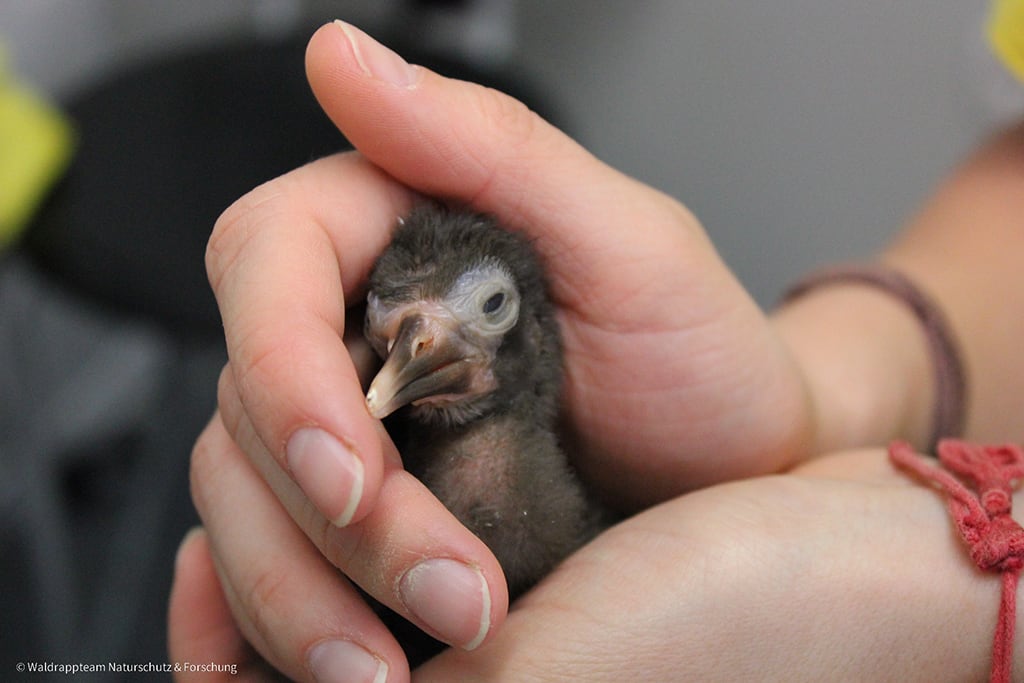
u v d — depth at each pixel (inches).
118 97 20.1
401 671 11.3
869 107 23.5
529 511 12.3
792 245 25.9
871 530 11.9
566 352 13.3
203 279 16.7
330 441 10.4
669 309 12.9
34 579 22.5
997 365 16.8
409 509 11.0
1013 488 12.2
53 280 17.2
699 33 23.6
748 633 11.6
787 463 13.8
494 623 10.9
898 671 11.6
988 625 11.6
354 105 11.7
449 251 12.0
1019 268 16.9
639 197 12.7
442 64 18.7
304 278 11.0
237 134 18.6
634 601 11.7
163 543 23.2
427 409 12.5
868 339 15.9
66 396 24.7
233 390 11.9
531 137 12.2
